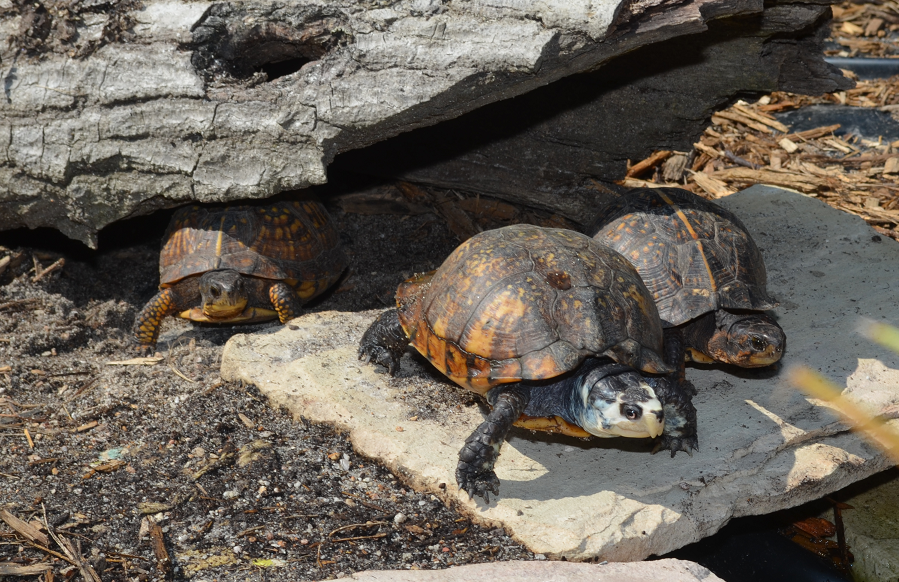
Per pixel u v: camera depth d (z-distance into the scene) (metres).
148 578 0.85
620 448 0.92
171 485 0.90
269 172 0.99
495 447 0.88
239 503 0.89
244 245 1.04
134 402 0.96
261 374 0.96
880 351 0.98
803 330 1.00
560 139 1.10
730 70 1.06
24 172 1.00
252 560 0.86
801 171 1.22
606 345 0.88
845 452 0.93
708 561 0.91
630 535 0.87
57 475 0.90
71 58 0.98
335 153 0.99
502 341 0.88
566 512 0.88
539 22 0.94
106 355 1.01
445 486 0.89
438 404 0.94
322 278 1.06
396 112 0.96
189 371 0.99
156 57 0.97
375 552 0.87
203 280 1.02
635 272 0.92
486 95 0.97
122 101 0.98
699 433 0.93
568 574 0.85
